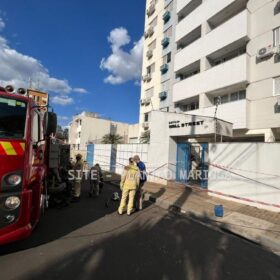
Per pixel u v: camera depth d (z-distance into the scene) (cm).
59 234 563
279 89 1506
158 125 1510
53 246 492
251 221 737
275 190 859
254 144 934
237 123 1611
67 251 472
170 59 2725
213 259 473
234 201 991
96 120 6406
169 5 2831
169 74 2689
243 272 425
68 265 414
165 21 2870
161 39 2919
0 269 392
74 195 956
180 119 1399
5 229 382
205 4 2089
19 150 414
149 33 3155
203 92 1933
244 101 1584
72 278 372
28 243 499
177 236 596
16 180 404
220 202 980
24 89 522
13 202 393
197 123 1302
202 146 1345
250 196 934
